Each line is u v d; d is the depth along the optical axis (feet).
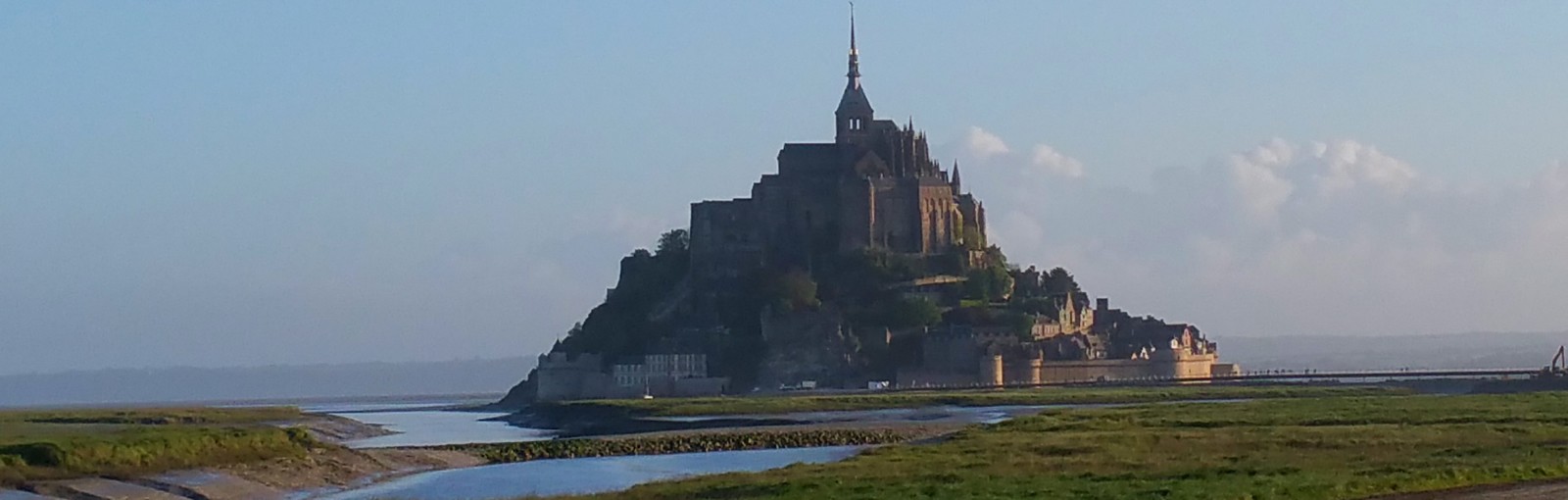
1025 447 634.02
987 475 508.12
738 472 576.61
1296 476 467.11
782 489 474.90
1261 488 437.17
